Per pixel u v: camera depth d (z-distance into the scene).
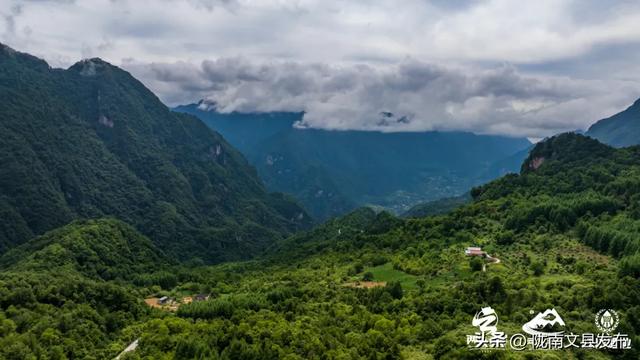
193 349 168.00
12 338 171.62
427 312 182.00
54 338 178.62
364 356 155.50
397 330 169.00
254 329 176.62
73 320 191.62
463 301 180.50
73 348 178.38
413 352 156.88
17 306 193.50
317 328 174.75
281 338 167.12
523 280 199.25
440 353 151.12
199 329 185.88
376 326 173.50
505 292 179.88
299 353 158.75
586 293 170.50
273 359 157.88
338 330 173.38
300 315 193.62
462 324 167.12
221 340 171.75
